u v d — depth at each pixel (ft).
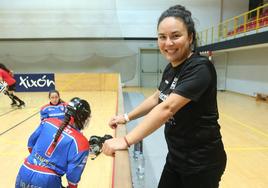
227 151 15.02
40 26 47.50
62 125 5.70
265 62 35.45
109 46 48.93
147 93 41.29
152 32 50.90
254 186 10.81
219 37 46.80
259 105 31.09
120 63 50.70
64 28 47.62
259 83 37.22
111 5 47.47
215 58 50.11
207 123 3.90
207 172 4.05
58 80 37.19
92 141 12.80
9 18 47.06
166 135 4.45
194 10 50.44
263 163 13.25
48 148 5.73
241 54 42.32
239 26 41.68
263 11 43.62
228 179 11.46
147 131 3.34
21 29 47.50
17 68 49.47
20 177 5.84
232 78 45.83
